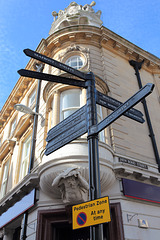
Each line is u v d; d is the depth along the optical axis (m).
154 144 11.62
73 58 12.97
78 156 8.08
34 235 8.08
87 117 4.73
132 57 15.08
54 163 8.16
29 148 13.48
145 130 12.03
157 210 9.08
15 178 13.18
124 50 14.68
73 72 5.12
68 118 5.36
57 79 5.10
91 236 3.47
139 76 14.28
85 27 13.66
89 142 4.39
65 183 7.60
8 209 10.91
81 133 4.66
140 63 15.06
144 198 8.76
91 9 17.48
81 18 15.36
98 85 11.19
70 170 7.60
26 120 13.83
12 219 10.17
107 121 4.28
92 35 13.60
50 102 11.41
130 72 14.20
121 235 7.49
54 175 8.03
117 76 13.00
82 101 10.38
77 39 13.55
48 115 11.48
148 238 8.01
